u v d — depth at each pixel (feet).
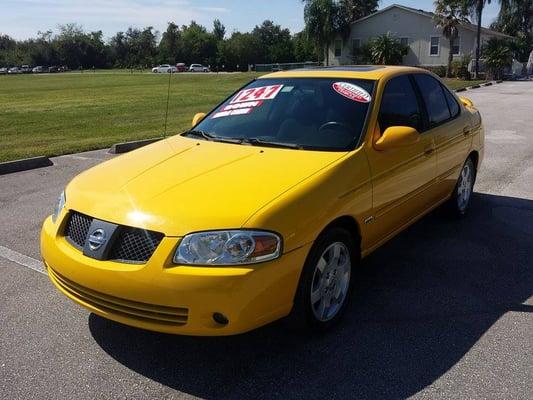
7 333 11.80
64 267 10.55
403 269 14.96
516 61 164.76
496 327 11.84
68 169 28.89
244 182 10.83
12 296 13.56
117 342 11.41
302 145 12.86
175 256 9.55
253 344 11.26
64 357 10.89
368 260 15.61
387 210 13.34
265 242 9.68
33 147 35.42
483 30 149.38
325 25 163.02
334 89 14.42
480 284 14.01
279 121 13.99
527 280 14.24
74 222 10.96
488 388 9.71
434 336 11.49
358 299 13.21
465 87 95.50
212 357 10.83
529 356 10.71
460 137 17.60
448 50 151.43
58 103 76.07
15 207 21.50
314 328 11.32
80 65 392.27
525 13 211.41
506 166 27.89
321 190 10.88
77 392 9.78
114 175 11.86
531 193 22.54
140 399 9.59
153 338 11.55
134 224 9.94
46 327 12.05
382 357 10.74
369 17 160.66
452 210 18.52
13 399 9.59
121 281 9.75
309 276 10.68
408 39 156.56
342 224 11.92
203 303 9.41
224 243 9.53
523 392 9.59
